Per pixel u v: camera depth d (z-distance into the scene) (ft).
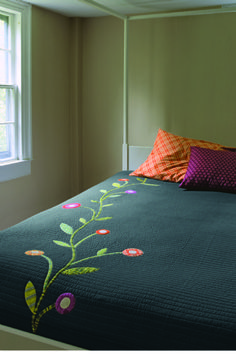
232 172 9.27
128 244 5.87
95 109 13.76
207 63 12.15
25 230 6.35
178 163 10.36
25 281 4.93
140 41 12.80
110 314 4.42
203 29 12.03
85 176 14.26
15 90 11.54
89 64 13.61
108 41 13.21
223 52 11.94
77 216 7.20
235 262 5.34
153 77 12.81
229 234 6.40
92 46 13.47
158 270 5.02
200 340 4.08
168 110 12.79
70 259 5.29
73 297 4.63
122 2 11.15
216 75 12.10
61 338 4.61
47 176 12.98
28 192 12.18
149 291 4.52
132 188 9.48
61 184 13.73
